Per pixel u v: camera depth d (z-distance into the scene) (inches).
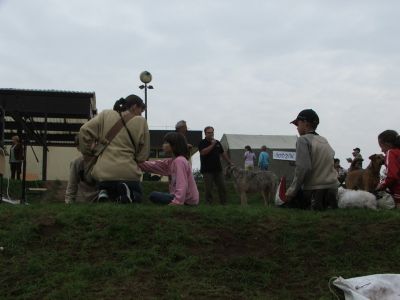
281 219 239.8
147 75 757.9
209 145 422.0
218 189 428.8
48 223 222.5
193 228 224.5
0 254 199.6
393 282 172.1
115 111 276.2
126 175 264.5
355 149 655.1
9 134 791.7
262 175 510.9
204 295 177.5
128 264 193.9
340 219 243.3
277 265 202.2
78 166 305.1
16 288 177.6
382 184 299.0
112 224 220.1
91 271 186.5
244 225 230.8
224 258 204.7
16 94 465.7
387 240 225.3
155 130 1039.6
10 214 232.7
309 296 182.9
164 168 287.3
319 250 216.8
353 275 198.1
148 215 231.0
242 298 178.1
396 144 306.5
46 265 192.2
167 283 183.2
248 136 1160.2
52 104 667.4
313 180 273.6
